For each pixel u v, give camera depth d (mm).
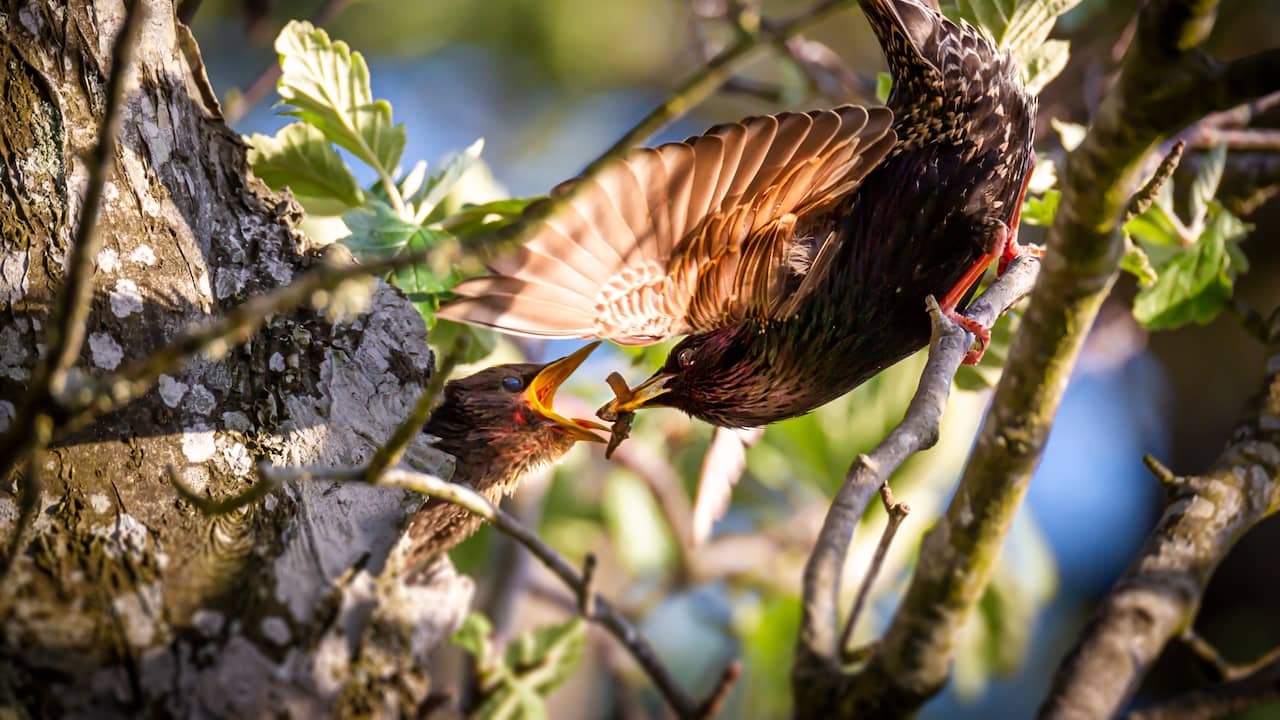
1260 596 14102
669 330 7016
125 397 4227
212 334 4219
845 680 5766
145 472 5648
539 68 16750
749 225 6672
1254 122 12188
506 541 10586
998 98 7137
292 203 6684
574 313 6711
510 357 10375
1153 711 5465
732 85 11305
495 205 7715
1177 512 6012
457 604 5871
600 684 13570
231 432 5930
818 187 6680
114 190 6117
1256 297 14641
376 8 16156
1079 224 5113
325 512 5742
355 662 5352
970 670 10617
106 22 6316
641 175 5996
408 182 7906
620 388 8008
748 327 7543
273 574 5426
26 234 5934
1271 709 10148
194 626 5168
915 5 7008
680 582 11547
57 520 5402
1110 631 5516
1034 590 10797
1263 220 14594
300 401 6125
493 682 7746
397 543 5746
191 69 6605
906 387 9789
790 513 12023
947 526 5781
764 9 15836
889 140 6535
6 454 4180
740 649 11578
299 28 7543
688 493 11945
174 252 6184
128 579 5250
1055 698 5355
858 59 16828
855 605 5957
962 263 7359
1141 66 4699
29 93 6117
